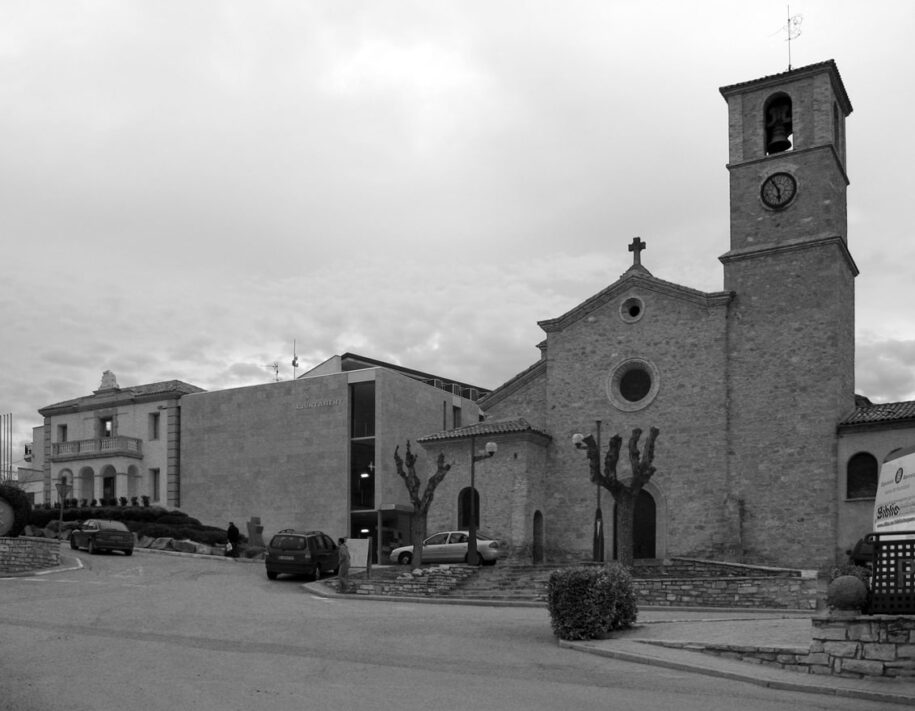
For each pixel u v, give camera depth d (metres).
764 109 38.88
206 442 54.59
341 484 50.00
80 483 57.34
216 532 48.22
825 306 36.06
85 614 20.09
